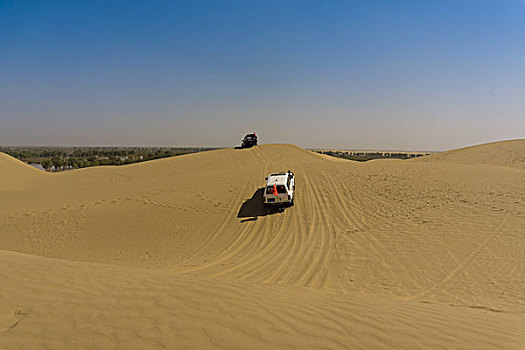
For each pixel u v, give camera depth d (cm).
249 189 2025
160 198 2039
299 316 468
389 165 2411
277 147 4622
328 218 1500
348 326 441
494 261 926
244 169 2655
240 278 931
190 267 1102
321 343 380
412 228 1243
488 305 689
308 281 905
